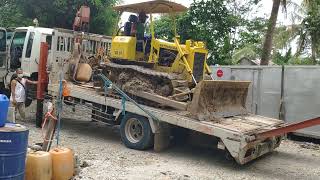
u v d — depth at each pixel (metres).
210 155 9.96
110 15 20.95
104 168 7.92
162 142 9.81
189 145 10.87
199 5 20.02
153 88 10.22
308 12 20.77
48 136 7.09
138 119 9.90
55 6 20.23
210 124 8.94
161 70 10.66
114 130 12.50
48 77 11.92
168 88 10.11
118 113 10.33
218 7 20.02
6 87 14.38
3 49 14.55
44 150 6.77
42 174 6.05
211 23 20.19
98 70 11.45
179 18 19.75
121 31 11.49
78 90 11.19
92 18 20.95
